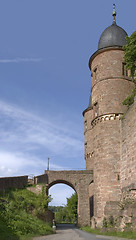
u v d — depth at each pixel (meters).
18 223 16.73
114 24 32.19
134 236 13.50
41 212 28.30
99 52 29.61
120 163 24.61
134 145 21.52
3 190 28.11
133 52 25.50
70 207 66.88
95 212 25.39
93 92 29.78
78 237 15.54
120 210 19.83
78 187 38.06
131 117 22.83
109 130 26.20
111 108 26.77
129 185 21.66
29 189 34.50
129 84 28.19
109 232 18.25
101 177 25.20
